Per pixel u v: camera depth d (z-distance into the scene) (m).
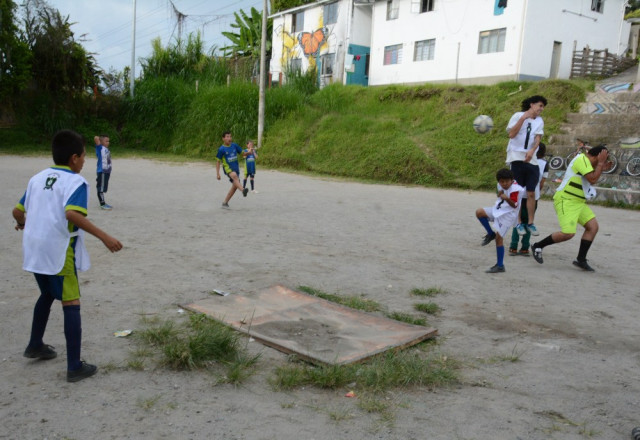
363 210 11.62
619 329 4.50
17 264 5.89
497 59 24.98
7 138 26.69
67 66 28.56
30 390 3.10
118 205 10.98
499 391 3.29
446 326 4.45
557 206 6.64
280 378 3.29
